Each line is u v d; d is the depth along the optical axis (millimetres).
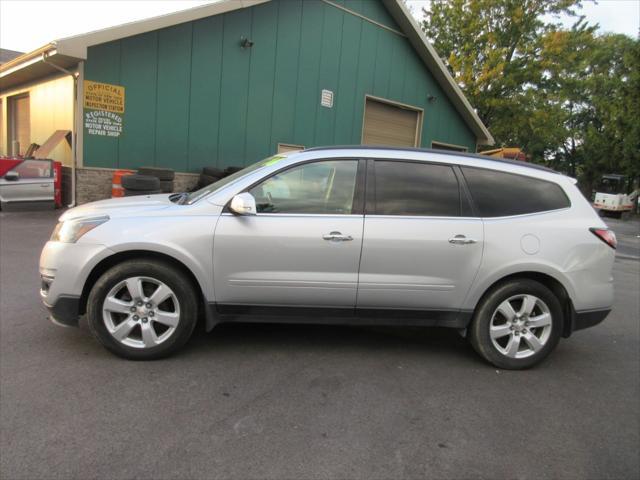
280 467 2660
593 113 43594
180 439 2865
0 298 5277
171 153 12844
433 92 18828
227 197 3957
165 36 12250
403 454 2855
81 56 10617
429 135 19156
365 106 16922
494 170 4293
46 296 3850
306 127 15492
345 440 2957
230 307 3988
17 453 2652
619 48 41469
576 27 27016
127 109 11977
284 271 3934
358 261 3965
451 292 4082
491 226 4102
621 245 15906
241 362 3998
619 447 3074
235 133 13945
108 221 3832
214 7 12617
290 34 14562
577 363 4500
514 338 4176
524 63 26844
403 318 4145
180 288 3848
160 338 3893
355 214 4012
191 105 12984
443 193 4152
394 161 4188
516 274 4199
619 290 8172
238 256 3873
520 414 3430
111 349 3863
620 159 32906
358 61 16375
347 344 4562
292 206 4004
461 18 27266
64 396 3281
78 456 2654
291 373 3848
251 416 3166
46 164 11352
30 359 3822
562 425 3311
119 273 3773
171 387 3492
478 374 4074
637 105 28922
